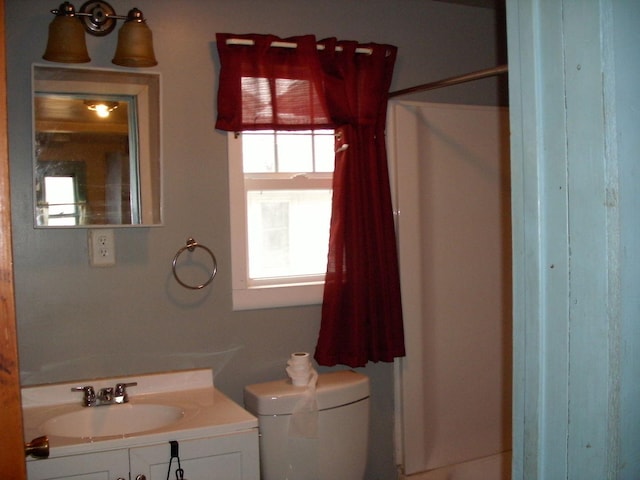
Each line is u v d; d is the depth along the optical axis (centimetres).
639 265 67
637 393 67
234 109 212
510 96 77
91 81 196
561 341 71
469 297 264
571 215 69
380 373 248
